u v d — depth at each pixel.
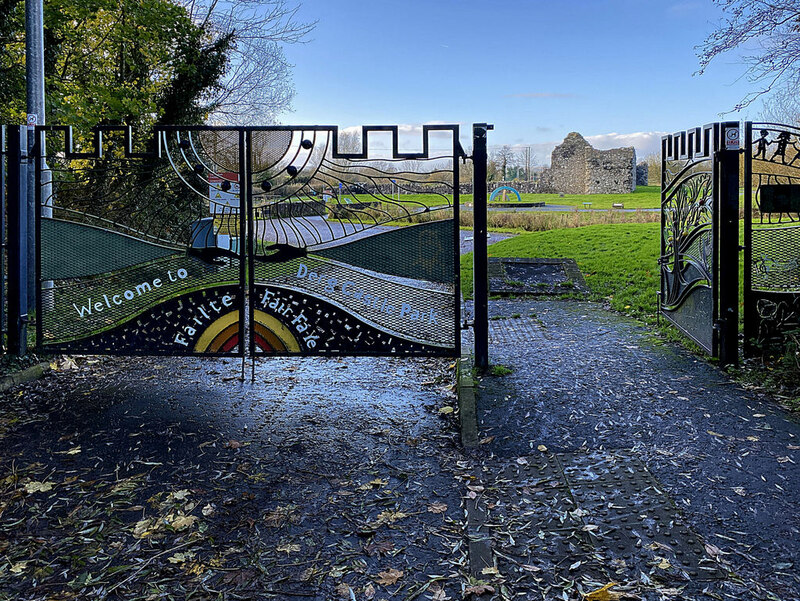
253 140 5.90
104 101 12.57
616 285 11.62
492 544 3.44
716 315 6.55
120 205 7.64
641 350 7.30
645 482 4.06
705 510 3.70
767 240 6.89
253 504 3.99
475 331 6.51
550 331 8.52
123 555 3.44
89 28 13.09
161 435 5.07
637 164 57.19
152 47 13.91
